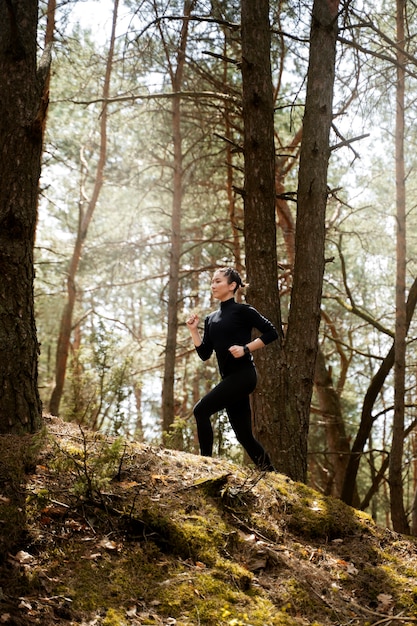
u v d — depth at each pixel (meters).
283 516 4.13
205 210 15.26
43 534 3.32
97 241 17.25
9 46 4.43
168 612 3.03
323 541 4.07
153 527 3.56
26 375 4.32
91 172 17.28
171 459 4.38
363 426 10.20
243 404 4.91
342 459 13.04
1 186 4.38
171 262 13.49
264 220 6.39
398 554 4.11
